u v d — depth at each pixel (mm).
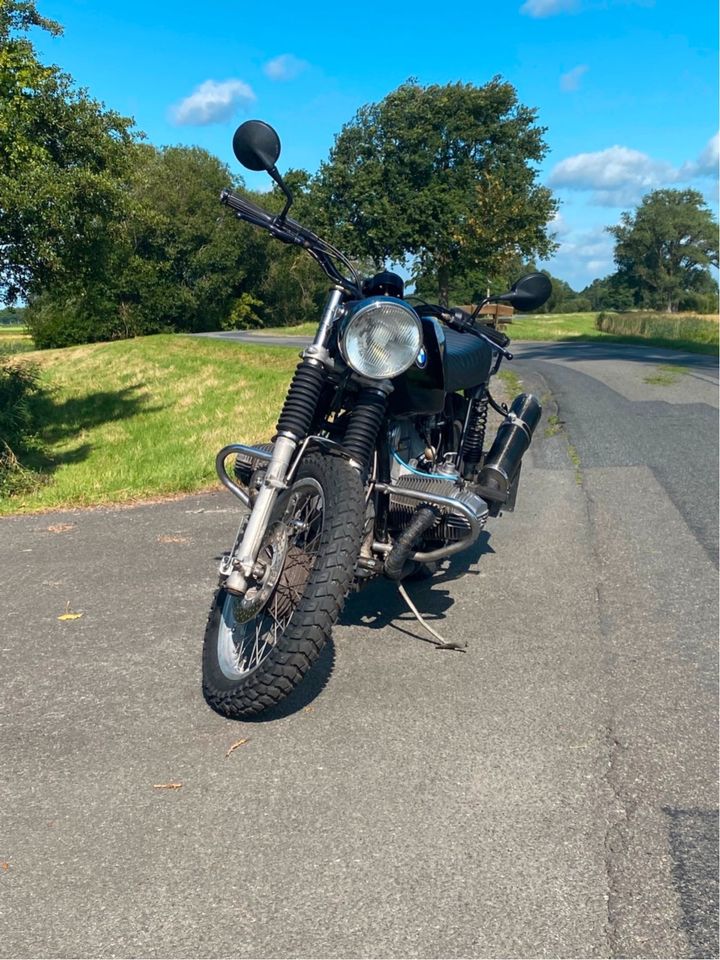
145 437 16141
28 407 15148
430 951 2236
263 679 3266
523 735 3330
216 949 2254
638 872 2529
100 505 8023
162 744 3291
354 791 2955
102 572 5602
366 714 3502
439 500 3557
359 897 2438
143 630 4492
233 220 69562
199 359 31016
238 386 22750
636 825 2754
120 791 2982
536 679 3824
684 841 2670
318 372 3578
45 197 14492
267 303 74875
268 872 2551
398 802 2889
